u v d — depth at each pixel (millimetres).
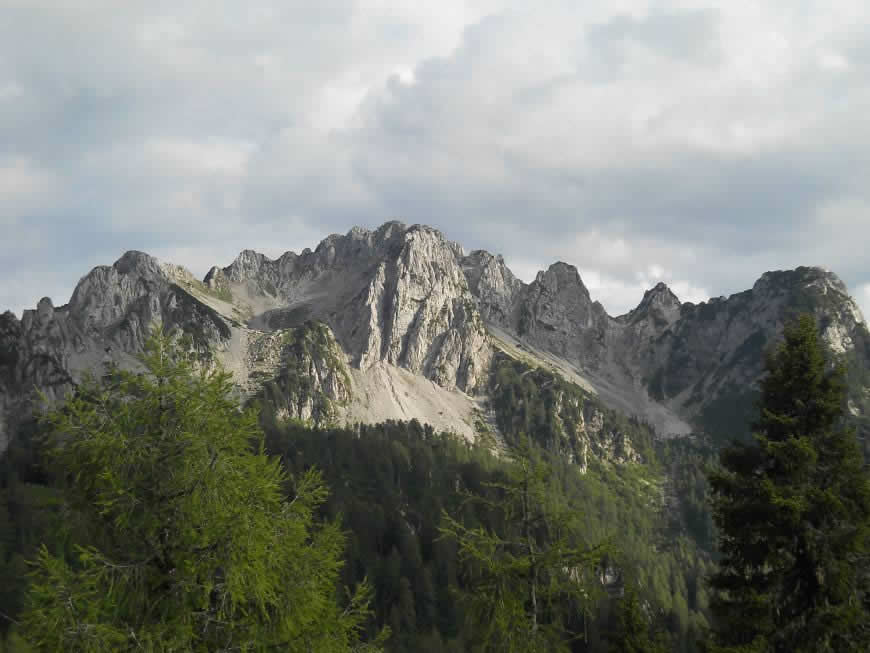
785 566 24625
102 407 21219
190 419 21250
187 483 20297
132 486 20094
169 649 18391
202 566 19281
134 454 20359
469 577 24781
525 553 24406
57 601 17422
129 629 18125
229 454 21344
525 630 23016
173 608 19203
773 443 24656
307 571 20781
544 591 23703
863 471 24391
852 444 24812
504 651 22844
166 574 19828
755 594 24031
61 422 20406
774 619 24328
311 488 22875
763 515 24641
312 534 22062
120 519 19547
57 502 20359
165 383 21594
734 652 22922
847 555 23766
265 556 19734
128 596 18922
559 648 23000
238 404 22578
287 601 20016
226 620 19672
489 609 23516
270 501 21047
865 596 23672
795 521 23359
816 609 23812
